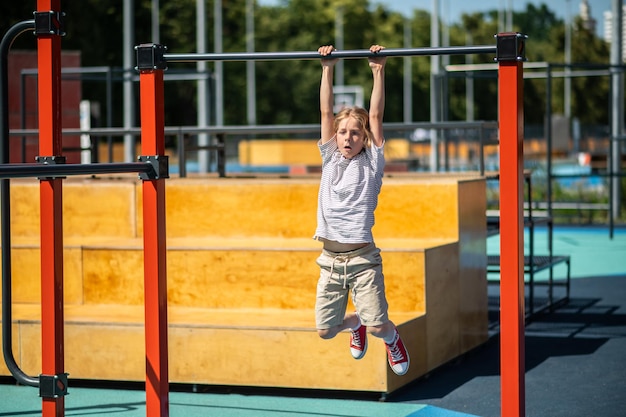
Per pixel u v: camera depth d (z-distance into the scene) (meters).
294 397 7.52
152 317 5.54
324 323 6.17
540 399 7.39
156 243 5.53
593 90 82.00
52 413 5.49
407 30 88.56
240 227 9.29
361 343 6.46
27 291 8.85
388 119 85.38
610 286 13.42
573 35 89.38
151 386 5.55
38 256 8.82
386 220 9.04
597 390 7.64
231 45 75.50
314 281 8.21
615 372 8.24
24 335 7.92
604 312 11.25
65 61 19.56
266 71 76.31
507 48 5.04
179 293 8.48
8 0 40.94
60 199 5.47
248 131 9.84
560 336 9.84
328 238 6.02
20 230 9.77
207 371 7.64
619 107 24.00
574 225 23.27
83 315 8.10
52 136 5.44
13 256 8.88
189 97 68.81
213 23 71.50
